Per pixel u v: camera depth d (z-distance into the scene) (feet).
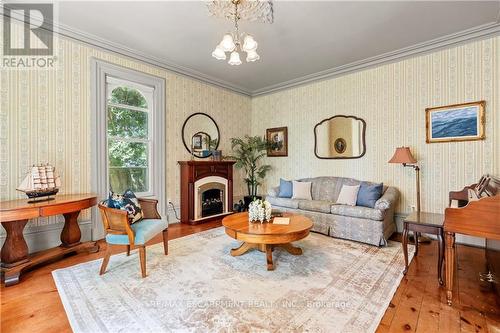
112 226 7.98
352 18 9.62
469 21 9.86
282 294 6.70
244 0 8.02
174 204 14.69
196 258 9.20
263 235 7.98
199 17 9.63
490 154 10.36
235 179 18.81
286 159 17.75
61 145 10.44
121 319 5.67
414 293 6.79
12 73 9.32
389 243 10.91
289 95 17.54
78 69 10.87
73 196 9.84
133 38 11.32
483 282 7.35
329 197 14.12
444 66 11.42
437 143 11.62
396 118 12.86
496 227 5.60
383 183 13.15
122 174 12.79
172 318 5.69
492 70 10.28
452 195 9.96
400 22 9.93
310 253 9.70
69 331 5.31
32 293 6.86
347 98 14.70
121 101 12.68
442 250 7.28
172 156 14.60
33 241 9.66
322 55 13.01
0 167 9.05
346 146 14.70
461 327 5.41
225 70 15.26
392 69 12.98
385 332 5.25
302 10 9.07
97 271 8.14
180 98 14.97
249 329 5.31
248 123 19.58
